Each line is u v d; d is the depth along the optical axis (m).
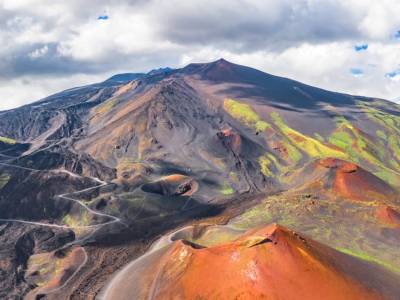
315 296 40.00
